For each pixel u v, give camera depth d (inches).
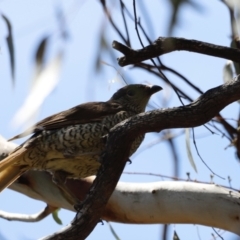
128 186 377.7
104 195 317.4
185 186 363.9
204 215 358.6
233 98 295.1
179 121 302.4
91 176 420.8
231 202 354.3
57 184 411.8
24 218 436.5
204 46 314.0
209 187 360.2
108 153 314.0
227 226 355.6
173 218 368.5
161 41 305.6
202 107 298.8
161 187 368.2
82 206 320.5
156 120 304.3
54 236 318.3
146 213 373.1
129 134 309.6
